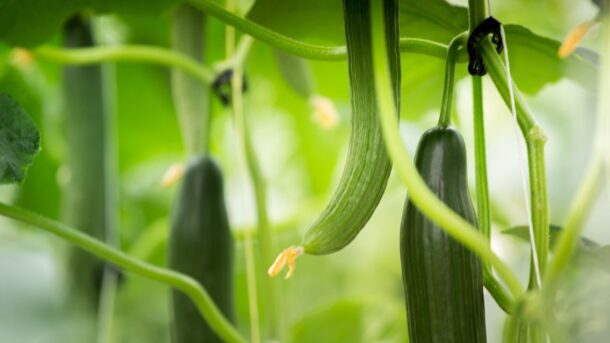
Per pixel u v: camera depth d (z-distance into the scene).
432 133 0.75
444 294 0.73
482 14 0.77
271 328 1.08
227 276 0.96
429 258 0.73
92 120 1.10
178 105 1.07
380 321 1.22
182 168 1.07
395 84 0.74
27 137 0.84
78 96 1.10
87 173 1.09
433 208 0.67
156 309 1.37
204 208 0.95
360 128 0.73
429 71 1.11
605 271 0.76
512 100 0.74
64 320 1.11
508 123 1.37
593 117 0.99
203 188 0.96
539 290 0.70
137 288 1.36
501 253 1.25
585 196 0.67
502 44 0.76
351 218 0.72
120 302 1.34
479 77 0.77
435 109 1.16
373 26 0.70
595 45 1.00
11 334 1.39
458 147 0.74
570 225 0.67
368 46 0.73
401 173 0.68
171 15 1.08
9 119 0.83
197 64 1.06
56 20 1.00
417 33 0.97
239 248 1.38
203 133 1.04
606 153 0.67
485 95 1.38
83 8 0.99
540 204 0.74
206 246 0.95
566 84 1.32
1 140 0.83
